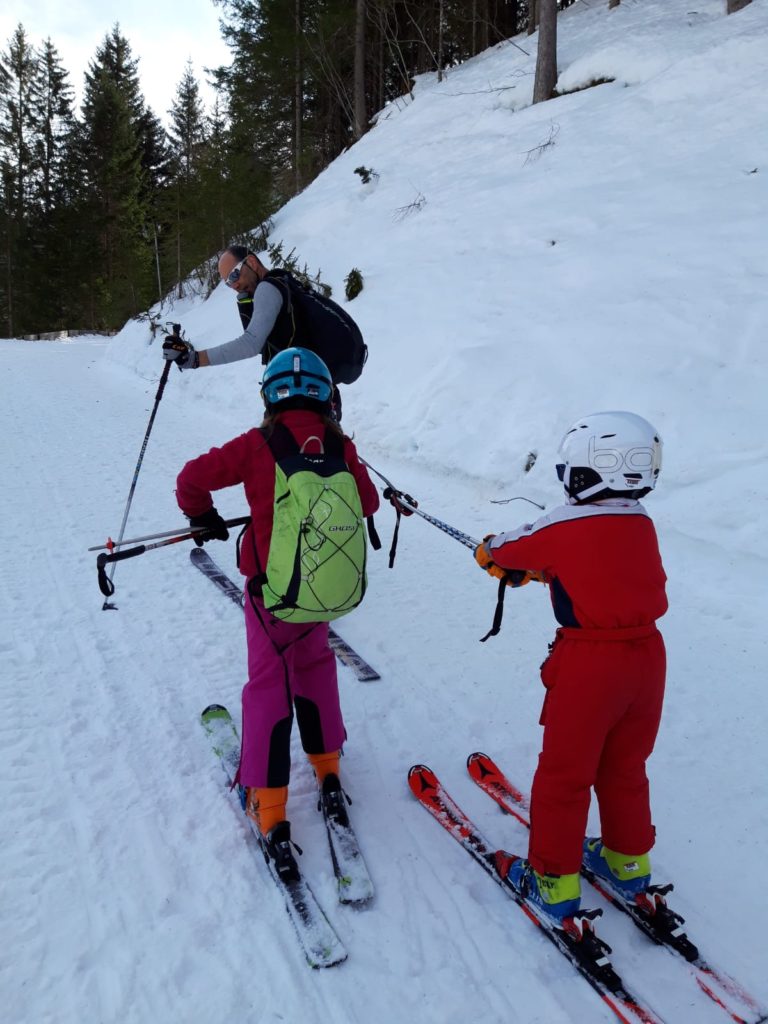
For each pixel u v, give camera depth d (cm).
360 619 414
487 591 450
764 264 646
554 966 199
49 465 693
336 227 1372
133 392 1167
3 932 201
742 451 489
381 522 569
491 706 327
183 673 342
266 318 319
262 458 229
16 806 250
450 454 639
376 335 859
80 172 3966
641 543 193
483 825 253
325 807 250
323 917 208
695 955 198
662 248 733
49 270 3819
